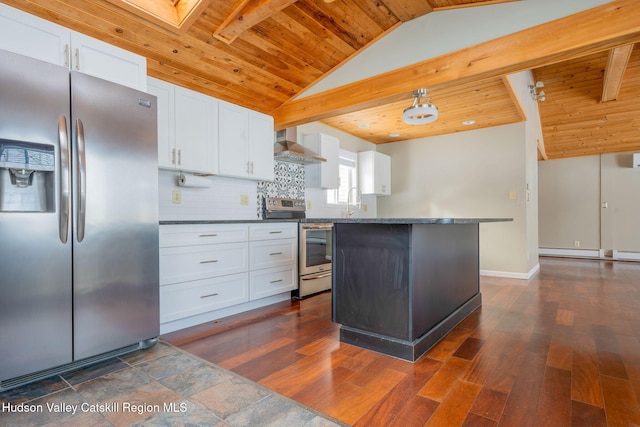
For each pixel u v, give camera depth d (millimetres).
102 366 1924
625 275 4922
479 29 2648
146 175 2125
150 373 1842
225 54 2975
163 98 2732
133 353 2111
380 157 5594
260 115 3555
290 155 3883
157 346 2227
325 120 4695
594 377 1795
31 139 1660
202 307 2662
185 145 2875
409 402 1561
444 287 2516
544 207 7586
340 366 1942
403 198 5785
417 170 5652
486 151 4992
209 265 2711
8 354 1617
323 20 2896
